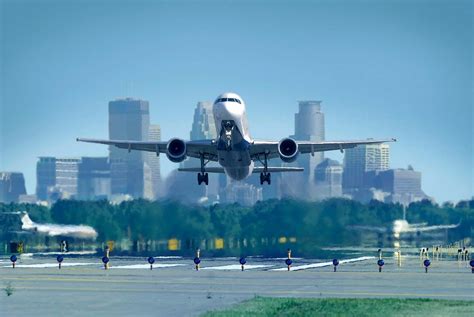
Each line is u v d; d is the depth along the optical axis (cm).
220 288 15688
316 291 15212
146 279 17488
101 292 14938
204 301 13700
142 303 13475
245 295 14575
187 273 19050
